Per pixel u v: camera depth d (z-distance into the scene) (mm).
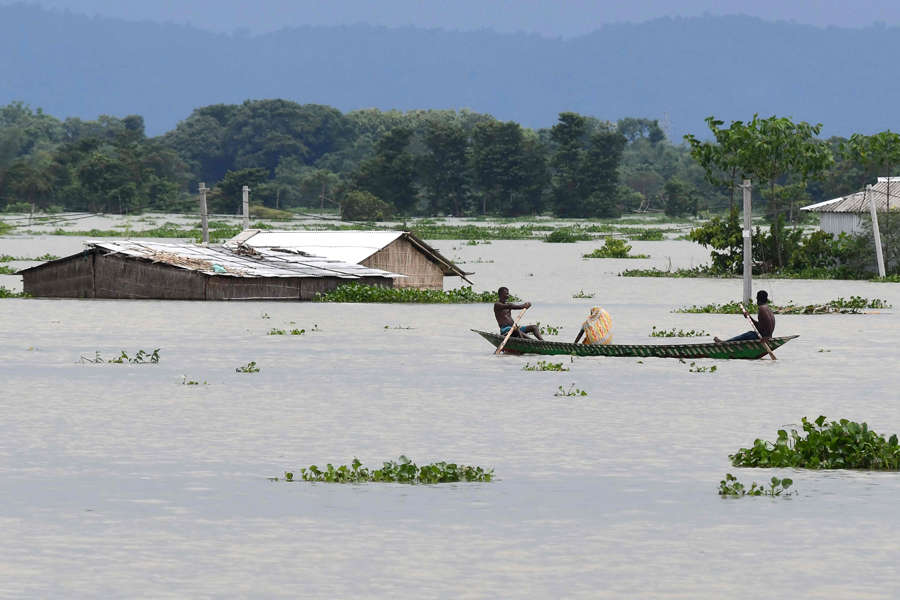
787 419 68375
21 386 81188
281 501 47188
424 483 50781
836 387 81750
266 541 41094
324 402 74500
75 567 37906
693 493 48906
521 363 94812
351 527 43062
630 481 51344
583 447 59500
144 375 87125
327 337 113938
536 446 59781
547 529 42844
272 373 88500
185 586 35938
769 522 43812
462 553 39625
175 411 70812
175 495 48344
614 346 97000
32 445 59719
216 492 48875
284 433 63438
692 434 63375
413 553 39625
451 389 80438
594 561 38688
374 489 49562
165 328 121438
